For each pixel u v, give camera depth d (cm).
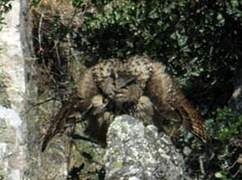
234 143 873
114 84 871
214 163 888
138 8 1030
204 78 1027
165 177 691
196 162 905
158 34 1022
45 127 1102
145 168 684
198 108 1020
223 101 1022
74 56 1186
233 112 923
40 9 1270
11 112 827
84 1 1091
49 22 1262
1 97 887
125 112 875
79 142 1098
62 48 1245
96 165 1073
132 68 879
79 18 1158
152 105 880
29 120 888
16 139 816
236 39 1014
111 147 693
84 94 880
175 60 1024
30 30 979
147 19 1023
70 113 891
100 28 1070
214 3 991
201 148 904
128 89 870
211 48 1016
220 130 875
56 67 1238
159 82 886
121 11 1046
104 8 1067
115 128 696
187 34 1015
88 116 886
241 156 870
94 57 1099
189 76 1023
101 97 877
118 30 1055
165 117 891
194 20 1008
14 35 921
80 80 884
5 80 899
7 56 912
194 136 909
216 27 1010
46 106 1177
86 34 1108
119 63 881
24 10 950
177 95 892
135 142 691
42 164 1036
